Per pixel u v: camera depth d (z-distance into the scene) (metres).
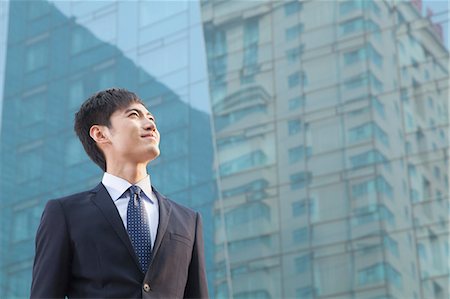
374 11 15.73
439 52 14.96
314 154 15.59
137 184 3.00
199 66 17.56
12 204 19.05
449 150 14.40
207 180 16.66
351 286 14.59
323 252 15.03
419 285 14.02
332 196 15.22
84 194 2.97
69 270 2.85
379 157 14.97
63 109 19.22
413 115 14.86
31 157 19.27
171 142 17.41
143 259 2.82
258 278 15.52
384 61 15.37
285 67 16.36
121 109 3.08
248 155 16.31
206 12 17.78
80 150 18.69
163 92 17.92
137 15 18.91
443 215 14.16
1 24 20.73
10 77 20.19
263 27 16.86
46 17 20.27
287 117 16.09
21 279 18.41
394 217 14.55
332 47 15.92
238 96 16.80
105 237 2.82
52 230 2.86
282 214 15.63
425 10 15.31
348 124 15.41
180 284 2.86
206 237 16.27
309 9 16.36
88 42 19.45
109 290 2.76
